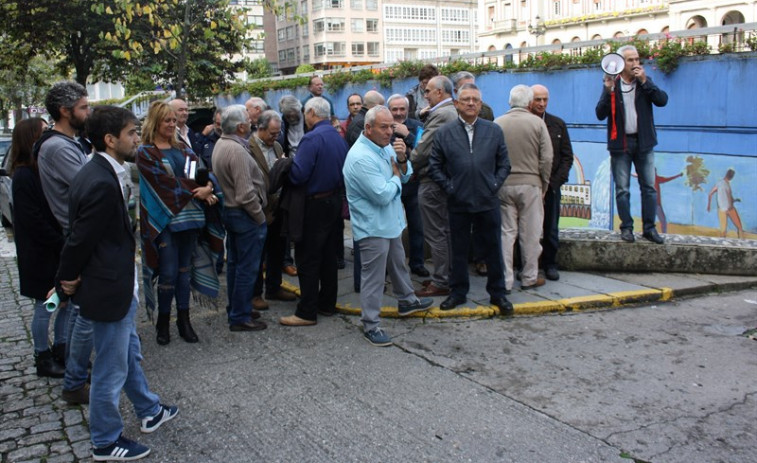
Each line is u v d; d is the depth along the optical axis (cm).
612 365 456
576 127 1040
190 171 478
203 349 499
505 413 387
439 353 482
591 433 361
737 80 851
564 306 573
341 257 710
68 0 1461
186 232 498
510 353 480
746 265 664
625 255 679
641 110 657
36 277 440
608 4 6184
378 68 1329
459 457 339
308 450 350
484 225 542
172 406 393
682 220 938
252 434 369
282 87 1638
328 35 8431
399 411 392
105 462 341
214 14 1037
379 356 479
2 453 351
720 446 346
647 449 344
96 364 332
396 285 538
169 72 1619
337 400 408
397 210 511
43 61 2727
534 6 6850
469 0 9275
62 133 430
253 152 578
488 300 583
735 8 4981
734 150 862
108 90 3744
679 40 921
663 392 412
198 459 344
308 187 528
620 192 680
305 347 499
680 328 531
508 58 1126
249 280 525
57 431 376
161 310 504
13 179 434
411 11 8888
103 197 312
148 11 952
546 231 648
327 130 532
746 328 529
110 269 321
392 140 561
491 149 528
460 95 521
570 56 1030
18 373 466
